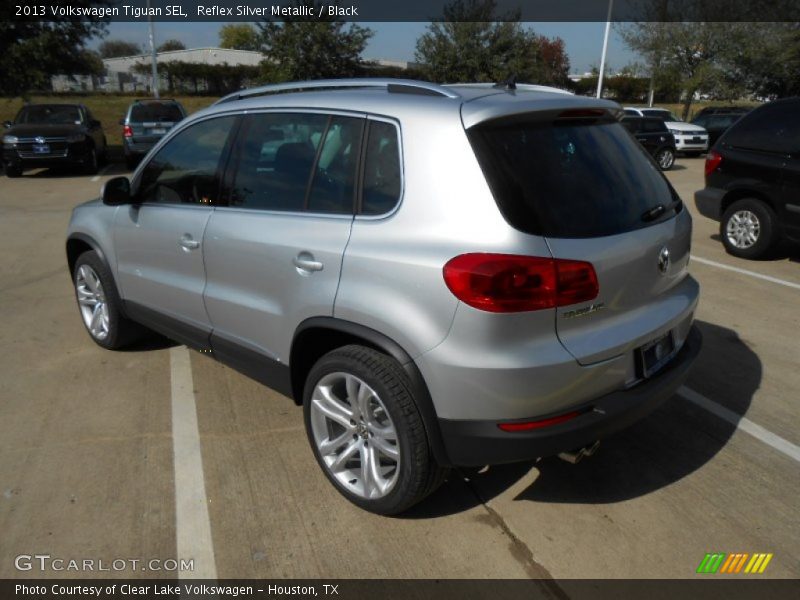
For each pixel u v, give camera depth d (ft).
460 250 7.80
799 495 10.08
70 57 59.21
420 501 9.23
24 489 10.07
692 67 91.66
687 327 10.35
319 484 10.27
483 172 7.94
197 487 10.18
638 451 11.28
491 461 8.17
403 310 8.21
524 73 86.33
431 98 8.85
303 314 9.49
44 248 25.57
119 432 11.77
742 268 22.88
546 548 8.93
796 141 22.29
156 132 53.52
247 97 11.75
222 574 8.46
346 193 9.25
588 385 8.21
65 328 16.88
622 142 9.85
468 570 8.52
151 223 12.56
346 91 10.00
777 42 85.05
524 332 7.75
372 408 9.04
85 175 50.34
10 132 47.73
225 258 10.86
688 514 9.62
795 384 13.73
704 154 74.95
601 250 8.23
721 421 12.25
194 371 14.33
